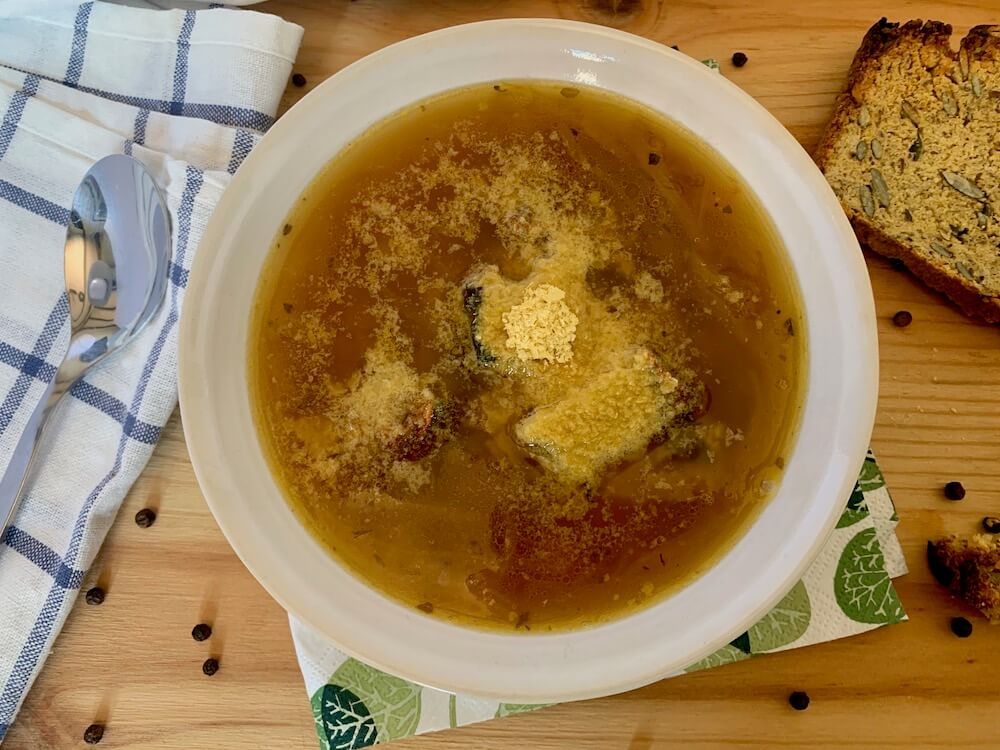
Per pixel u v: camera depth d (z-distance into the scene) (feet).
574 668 0.77
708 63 0.99
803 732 0.90
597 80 0.89
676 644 0.77
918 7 1.02
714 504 0.83
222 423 0.81
